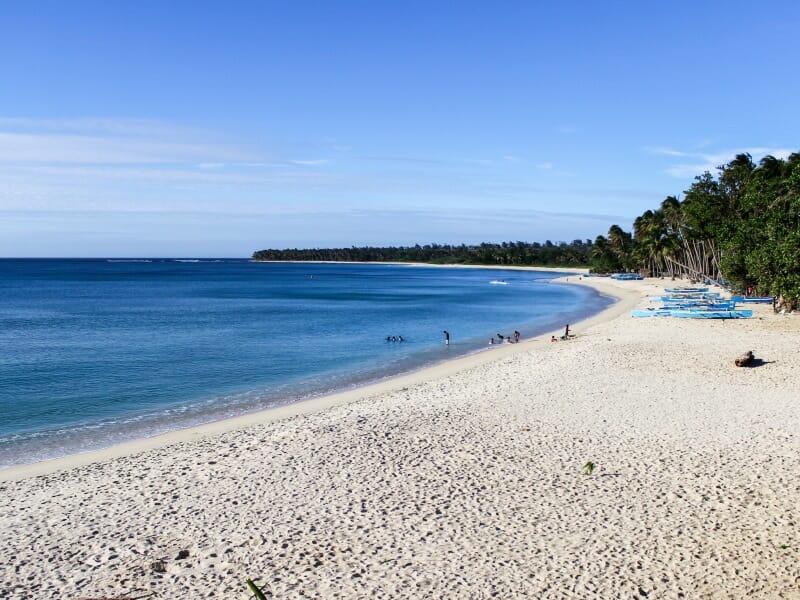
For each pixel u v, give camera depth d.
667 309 47.94
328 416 20.36
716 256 78.94
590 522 11.68
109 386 27.64
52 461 16.92
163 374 30.48
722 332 36.41
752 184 50.50
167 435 19.45
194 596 9.49
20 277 156.38
